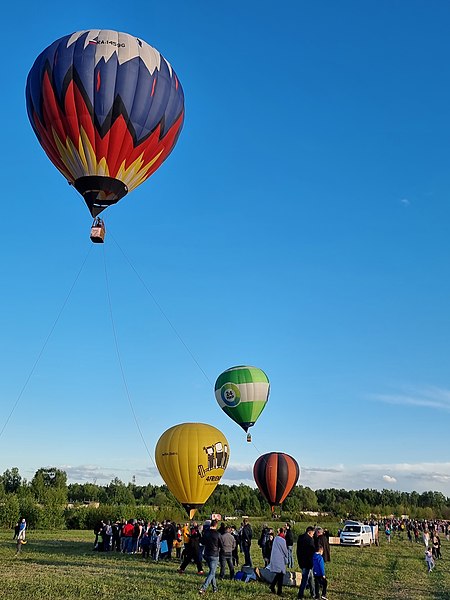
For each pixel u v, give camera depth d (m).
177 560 22.58
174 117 21.28
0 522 53.78
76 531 51.03
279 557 15.05
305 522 68.88
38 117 20.38
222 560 17.03
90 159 20.20
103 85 19.75
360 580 19.50
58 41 20.59
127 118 19.94
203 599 13.70
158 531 23.06
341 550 34.22
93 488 121.62
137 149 20.52
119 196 20.95
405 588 17.91
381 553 32.34
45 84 19.95
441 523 63.91
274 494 30.56
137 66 20.27
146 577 17.05
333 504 109.75
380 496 141.25
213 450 24.77
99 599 13.08
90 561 21.67
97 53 20.00
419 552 34.09
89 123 19.77
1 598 12.93
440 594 16.94
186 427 25.38
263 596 14.55
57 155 20.67
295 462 31.36
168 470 24.61
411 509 113.69
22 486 88.94
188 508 24.67
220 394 33.22
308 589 15.94
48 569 18.67
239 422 33.00
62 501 62.28
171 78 21.28
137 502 112.25
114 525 27.28
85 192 20.67
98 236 20.00
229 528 17.80
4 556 23.36
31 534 43.00
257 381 32.72
